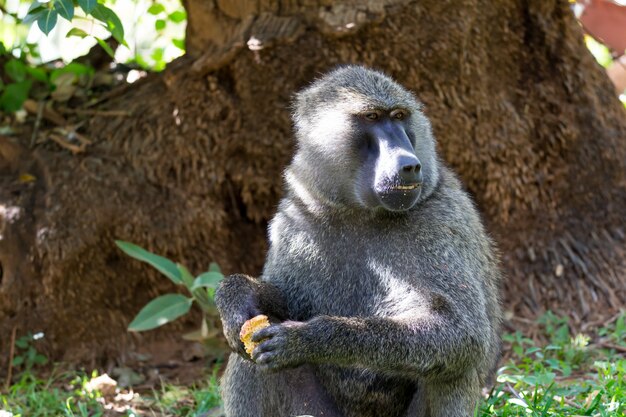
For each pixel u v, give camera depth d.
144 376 10.45
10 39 12.15
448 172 8.12
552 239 11.32
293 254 7.70
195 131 11.03
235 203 11.26
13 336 10.51
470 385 7.37
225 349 10.74
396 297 7.27
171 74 11.20
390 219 7.45
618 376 8.39
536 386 8.08
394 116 7.43
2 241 10.51
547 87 11.41
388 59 10.70
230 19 11.16
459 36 10.77
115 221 10.71
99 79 12.01
